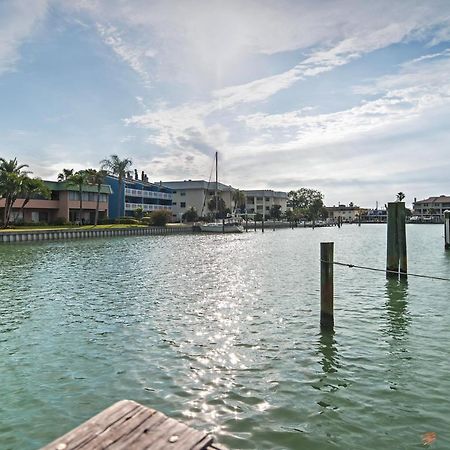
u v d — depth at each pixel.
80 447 2.03
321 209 173.12
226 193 135.38
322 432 6.61
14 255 37.66
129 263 31.14
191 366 9.49
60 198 79.38
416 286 19.08
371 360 9.71
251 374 8.98
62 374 9.16
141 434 2.15
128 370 9.31
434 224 164.00
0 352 10.66
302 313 14.29
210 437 2.17
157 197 109.25
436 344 10.82
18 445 6.48
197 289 19.50
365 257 36.06
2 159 66.38
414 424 6.82
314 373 8.98
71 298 17.58
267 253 40.19
